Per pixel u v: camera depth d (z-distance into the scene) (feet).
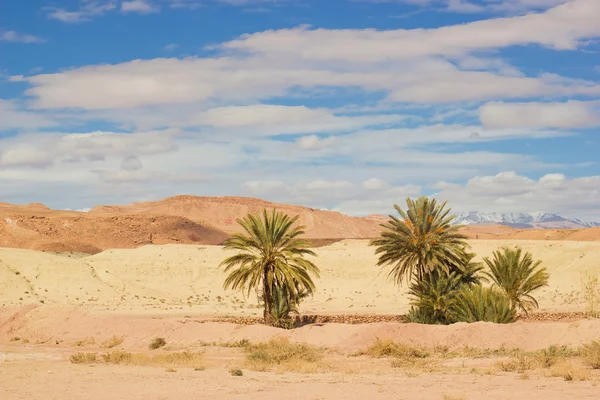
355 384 74.23
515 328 114.83
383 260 161.89
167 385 73.72
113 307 248.11
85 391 68.85
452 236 157.28
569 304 237.04
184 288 310.86
